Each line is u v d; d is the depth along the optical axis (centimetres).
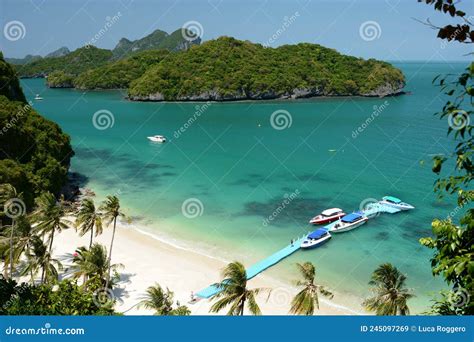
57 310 2702
